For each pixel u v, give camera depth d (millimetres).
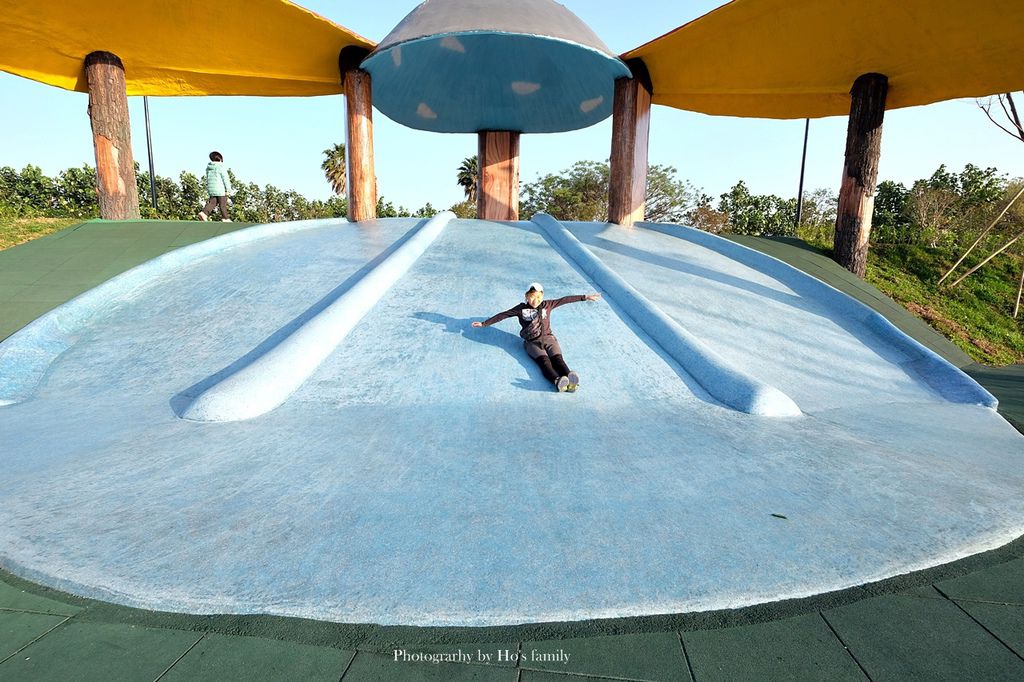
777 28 10453
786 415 5199
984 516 3320
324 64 12797
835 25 9977
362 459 3879
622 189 13258
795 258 11805
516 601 2416
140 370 5980
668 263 10109
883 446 4582
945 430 5352
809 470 3896
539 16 11070
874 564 2770
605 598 2449
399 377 5602
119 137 11984
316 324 6164
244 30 11469
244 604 2387
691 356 6133
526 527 2986
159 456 3922
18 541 2844
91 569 2611
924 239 15023
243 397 4781
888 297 11016
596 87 14305
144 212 24453
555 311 7316
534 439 4328
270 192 48062
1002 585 2682
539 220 12242
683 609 2422
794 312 8844
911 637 2312
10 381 5730
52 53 11695
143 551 2742
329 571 2588
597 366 6059
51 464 3846
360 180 12727
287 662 2131
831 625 2369
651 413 5086
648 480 3621
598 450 4133
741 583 2576
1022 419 6250
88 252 9789
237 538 2848
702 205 36906
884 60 10609
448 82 14602
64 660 2127
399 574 2572
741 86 12422
